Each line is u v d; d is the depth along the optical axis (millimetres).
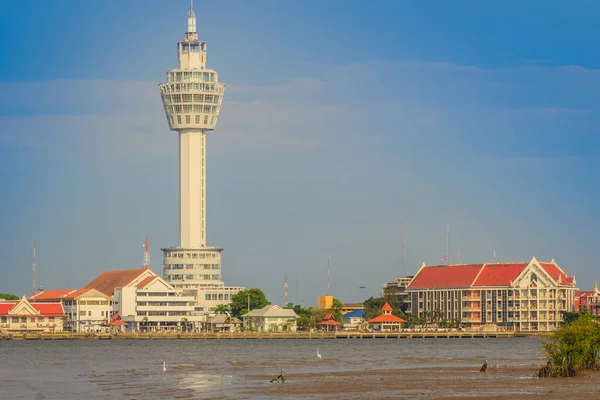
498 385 156625
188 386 160500
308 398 143000
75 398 145750
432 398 141625
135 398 144625
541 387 151750
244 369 198625
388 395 145750
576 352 166750
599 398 138500
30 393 153125
